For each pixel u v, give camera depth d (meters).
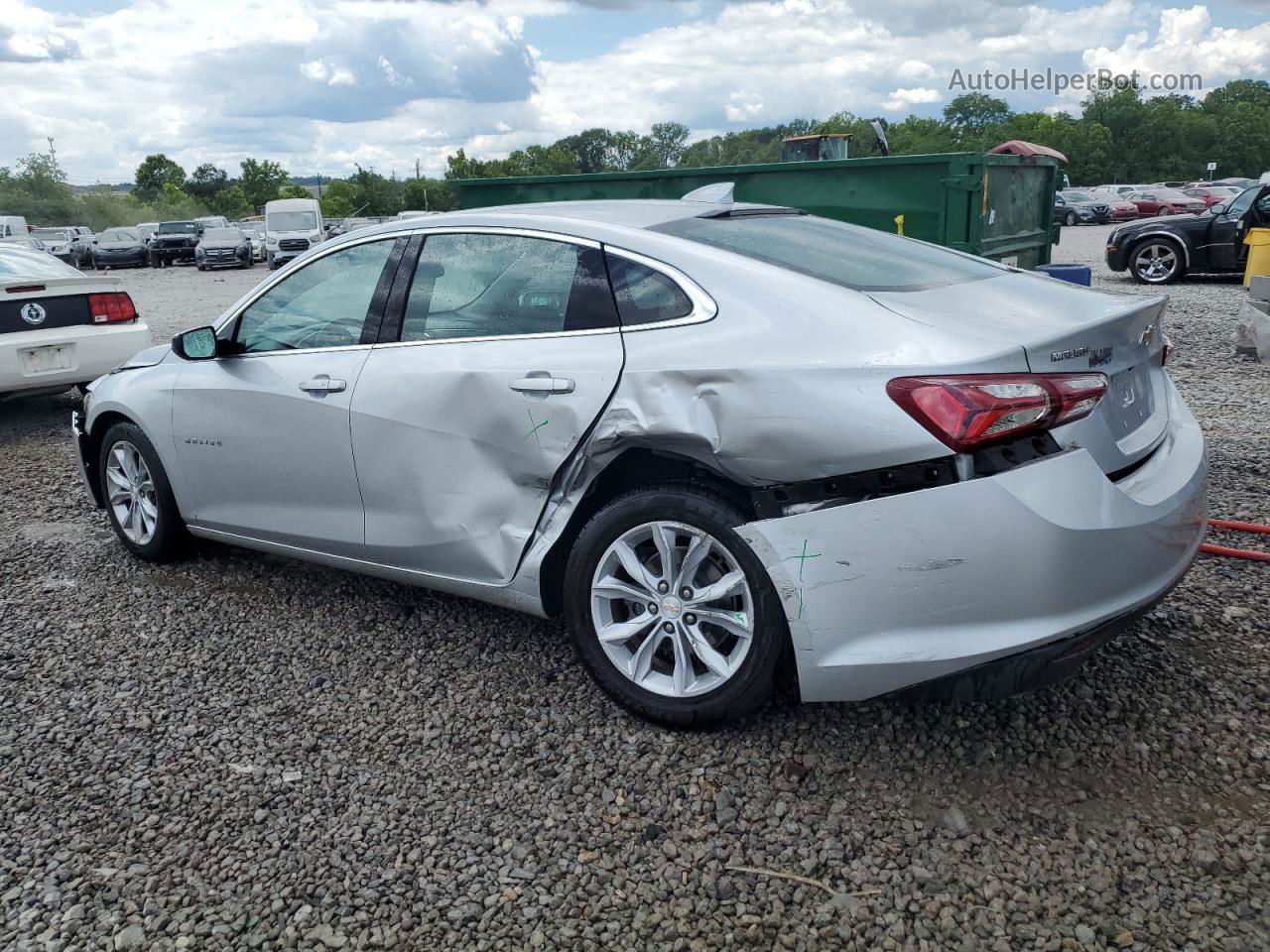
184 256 36.66
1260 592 3.95
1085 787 2.84
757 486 2.87
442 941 2.42
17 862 2.74
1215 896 2.42
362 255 3.88
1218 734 3.04
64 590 4.62
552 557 3.34
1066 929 2.36
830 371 2.72
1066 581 2.61
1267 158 111.62
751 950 2.36
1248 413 6.75
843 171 8.14
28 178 74.50
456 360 3.45
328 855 2.73
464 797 2.96
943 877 2.54
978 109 120.56
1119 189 53.53
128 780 3.10
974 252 7.85
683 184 8.84
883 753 3.04
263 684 3.67
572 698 3.46
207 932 2.46
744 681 2.99
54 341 7.70
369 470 3.71
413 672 3.70
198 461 4.35
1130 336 3.05
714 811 2.84
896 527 2.66
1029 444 2.66
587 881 2.60
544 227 3.43
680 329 3.03
